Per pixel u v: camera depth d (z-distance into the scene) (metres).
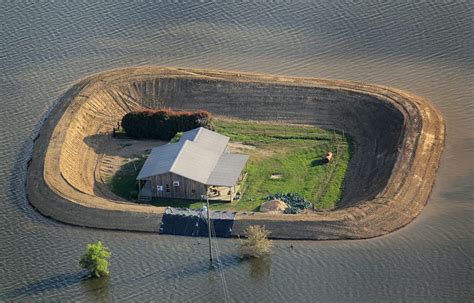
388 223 102.19
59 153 115.38
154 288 94.88
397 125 118.56
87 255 96.44
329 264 97.00
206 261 98.44
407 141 114.44
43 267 98.81
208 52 138.88
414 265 96.12
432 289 92.69
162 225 103.69
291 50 138.88
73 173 113.62
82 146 119.31
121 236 103.00
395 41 140.50
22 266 99.12
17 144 120.75
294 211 105.50
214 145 115.25
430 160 112.00
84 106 124.88
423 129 116.56
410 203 105.00
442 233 100.56
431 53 136.88
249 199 108.88
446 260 96.56
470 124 119.06
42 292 95.12
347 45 139.88
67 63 139.25
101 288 95.25
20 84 134.75
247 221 102.94
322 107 124.75
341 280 94.56
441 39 140.25
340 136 120.94
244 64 135.25
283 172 114.12
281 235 101.50
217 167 111.06
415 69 133.00
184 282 95.50
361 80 130.50
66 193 108.62
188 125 120.56
